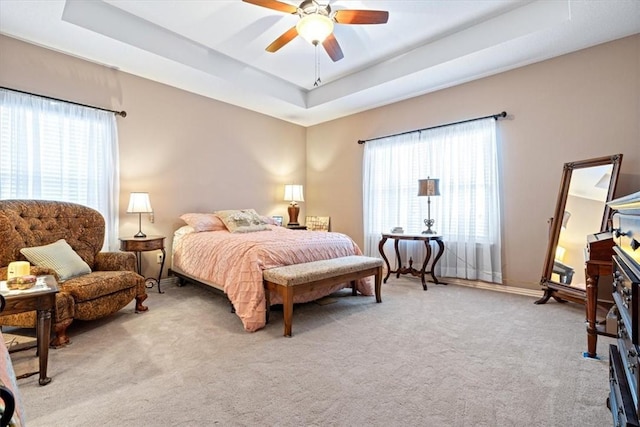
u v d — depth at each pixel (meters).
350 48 3.87
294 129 6.01
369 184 5.16
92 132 3.56
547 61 3.55
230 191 5.00
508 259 3.84
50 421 1.46
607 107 3.19
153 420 1.47
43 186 3.23
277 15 3.23
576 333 2.51
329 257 3.37
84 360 2.06
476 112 4.08
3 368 0.85
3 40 3.03
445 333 2.52
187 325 2.70
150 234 4.10
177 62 3.63
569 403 1.60
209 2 3.03
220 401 1.62
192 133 4.52
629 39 3.07
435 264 4.35
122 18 3.18
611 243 2.01
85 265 2.72
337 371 1.93
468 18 3.28
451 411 1.54
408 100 4.75
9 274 1.90
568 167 3.29
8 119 3.03
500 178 3.90
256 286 2.65
